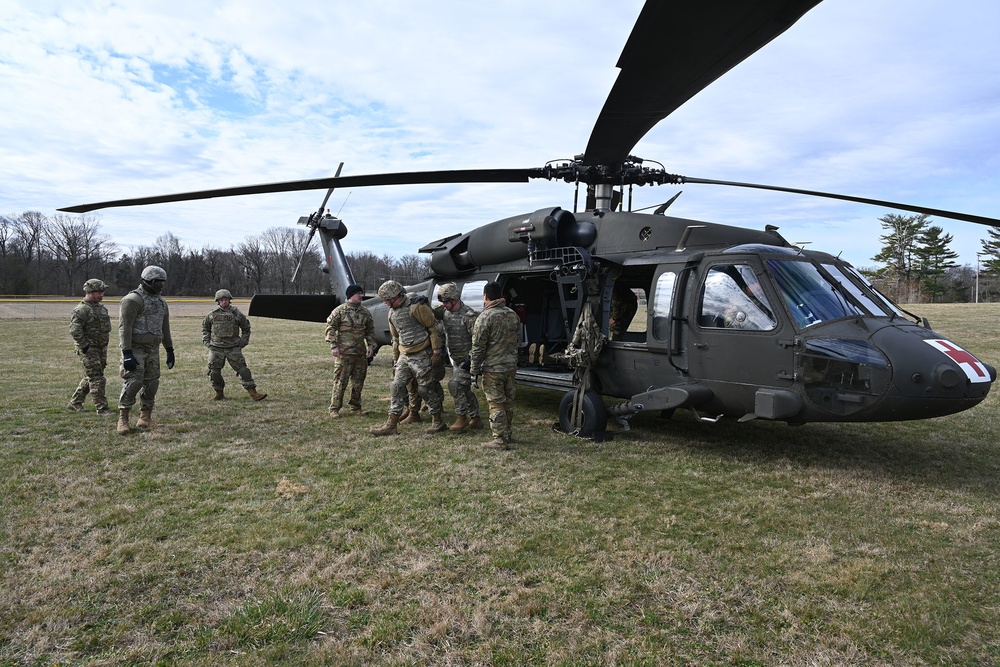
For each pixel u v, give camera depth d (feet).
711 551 11.13
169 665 7.62
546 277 23.48
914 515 12.95
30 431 19.42
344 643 8.11
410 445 18.47
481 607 9.05
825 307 15.38
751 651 8.05
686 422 21.85
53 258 242.37
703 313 17.04
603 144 16.63
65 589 9.43
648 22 9.30
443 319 20.65
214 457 16.85
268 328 71.67
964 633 8.54
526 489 14.44
